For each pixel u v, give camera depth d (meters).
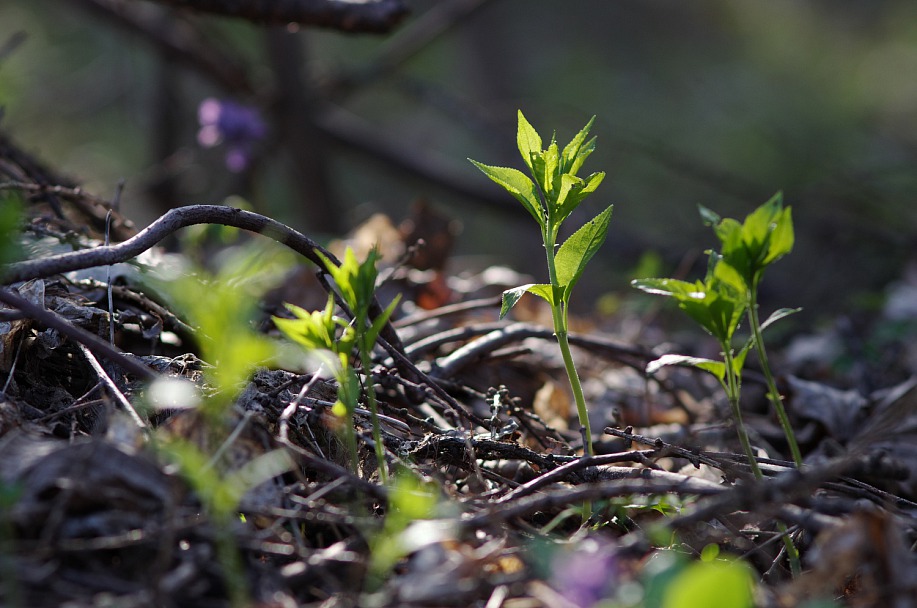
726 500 0.98
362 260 1.53
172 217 1.04
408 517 0.98
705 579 0.92
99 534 0.96
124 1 2.49
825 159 3.48
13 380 1.06
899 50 6.52
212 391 1.06
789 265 2.88
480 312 1.41
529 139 1.03
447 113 3.05
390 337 1.16
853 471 1.14
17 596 0.93
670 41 6.86
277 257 1.38
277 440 1.01
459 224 1.65
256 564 0.97
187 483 0.97
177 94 2.89
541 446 1.17
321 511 1.00
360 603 0.95
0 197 1.23
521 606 0.97
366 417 1.09
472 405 1.22
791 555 1.02
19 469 0.96
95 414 1.05
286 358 1.12
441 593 0.95
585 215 2.29
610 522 1.05
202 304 0.99
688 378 1.33
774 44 6.91
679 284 1.02
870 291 2.13
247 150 2.03
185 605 0.95
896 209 2.63
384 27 1.38
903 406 1.15
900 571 0.96
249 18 1.37
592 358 1.37
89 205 1.32
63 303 1.11
